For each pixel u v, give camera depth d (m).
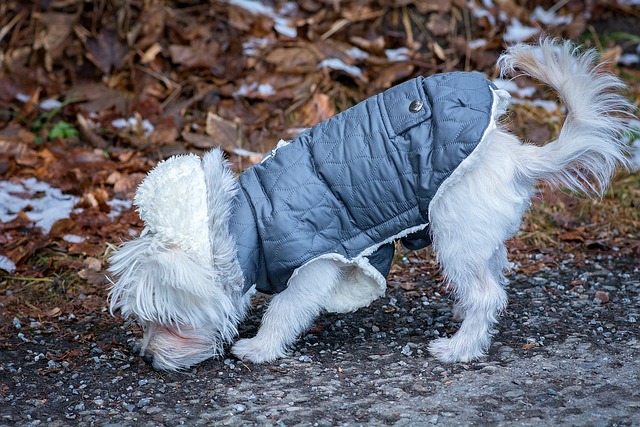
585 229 2.08
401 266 1.97
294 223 1.58
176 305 1.57
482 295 1.60
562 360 1.61
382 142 1.58
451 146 1.54
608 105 1.59
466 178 1.56
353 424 1.47
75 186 2.15
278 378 1.60
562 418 1.46
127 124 2.34
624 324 1.71
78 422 1.51
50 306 1.84
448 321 1.76
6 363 1.66
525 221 2.11
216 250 1.56
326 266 1.62
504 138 1.60
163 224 1.55
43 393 1.58
